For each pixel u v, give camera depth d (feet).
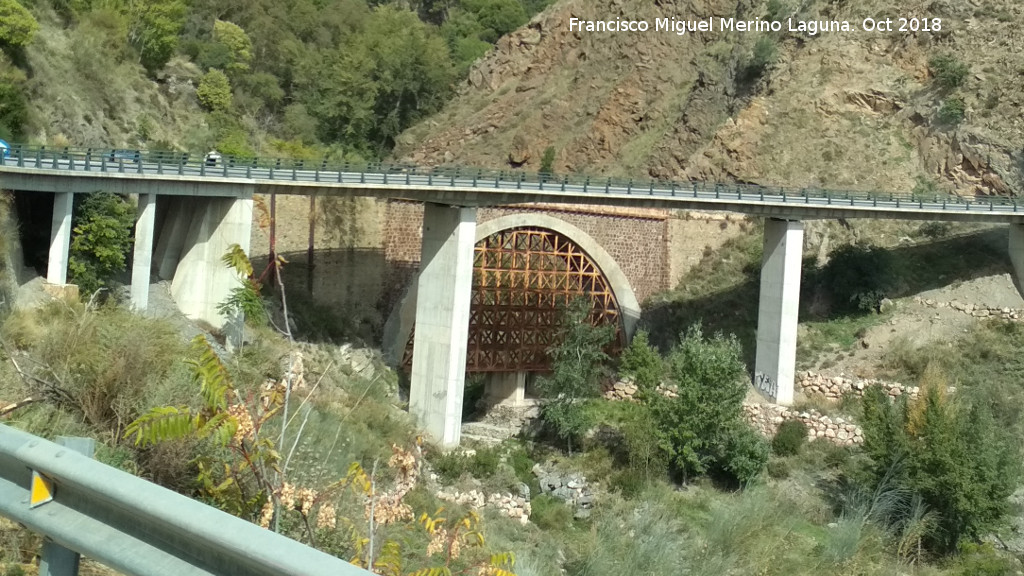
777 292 204.54
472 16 388.16
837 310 230.27
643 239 236.02
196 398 62.69
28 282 134.31
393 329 209.36
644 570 111.24
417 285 203.92
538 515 150.51
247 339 164.14
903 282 230.27
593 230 225.97
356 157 293.02
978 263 232.12
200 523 20.18
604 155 300.40
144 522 21.81
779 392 201.36
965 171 258.98
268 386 59.31
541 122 308.40
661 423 173.47
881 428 151.12
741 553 120.98
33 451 23.50
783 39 298.15
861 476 155.02
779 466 177.06
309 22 322.34
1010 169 253.85
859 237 242.78
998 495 138.51
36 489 23.53
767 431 194.80
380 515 42.60
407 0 399.65
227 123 247.50
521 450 181.98
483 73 337.93
